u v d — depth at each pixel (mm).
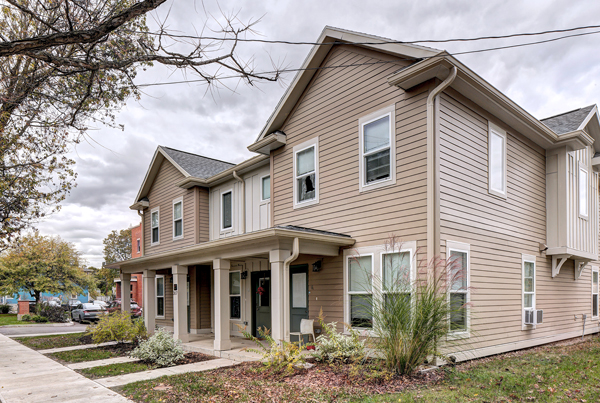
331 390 5801
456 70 7203
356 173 8898
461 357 7469
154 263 12758
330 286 9141
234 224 13617
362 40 8797
